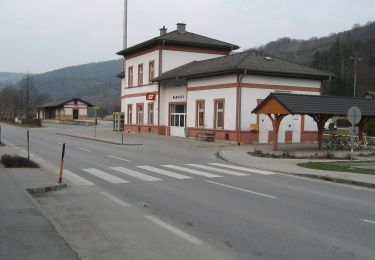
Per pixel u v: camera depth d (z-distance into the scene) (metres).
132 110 51.50
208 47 46.69
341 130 53.62
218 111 35.41
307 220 8.91
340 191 13.09
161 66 44.75
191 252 6.63
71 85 148.75
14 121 85.88
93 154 23.67
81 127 68.94
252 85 33.59
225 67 33.69
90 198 11.05
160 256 6.42
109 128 64.75
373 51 104.62
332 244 7.17
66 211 9.52
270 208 10.07
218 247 6.91
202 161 21.38
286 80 35.09
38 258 5.97
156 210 9.68
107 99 131.88
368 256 6.54
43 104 115.31
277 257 6.43
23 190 11.21
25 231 7.32
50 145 30.02
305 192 12.62
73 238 7.38
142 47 47.78
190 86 39.09
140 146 31.03
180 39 45.19
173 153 25.66
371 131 39.03
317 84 36.59
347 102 29.17
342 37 117.75
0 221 7.98
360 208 10.34
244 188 13.05
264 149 28.67
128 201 10.70
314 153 26.22
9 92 104.81
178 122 42.00
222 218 8.95
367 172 17.19
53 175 14.46
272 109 27.55
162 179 14.61
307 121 35.97
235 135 33.28
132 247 6.87
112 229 8.00
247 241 7.27
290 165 19.81
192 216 9.11
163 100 44.75
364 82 99.88
